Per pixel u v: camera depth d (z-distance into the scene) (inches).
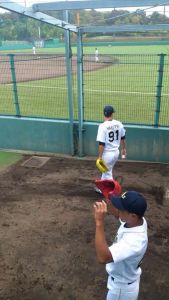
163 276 199.9
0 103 593.0
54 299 185.2
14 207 277.0
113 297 135.6
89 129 371.2
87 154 382.9
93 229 245.4
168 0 264.4
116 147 273.9
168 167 348.8
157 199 287.6
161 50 1027.3
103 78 701.3
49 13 315.6
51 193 298.8
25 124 392.8
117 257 119.5
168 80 589.6
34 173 340.2
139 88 636.1
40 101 601.3
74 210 270.8
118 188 145.3
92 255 217.8
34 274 202.7
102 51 1093.1
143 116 477.7
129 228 123.9
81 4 274.7
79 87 355.3
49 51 1450.5
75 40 356.8
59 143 387.9
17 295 188.1
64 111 532.7
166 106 527.2
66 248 225.0
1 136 408.5
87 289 191.0
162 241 231.1
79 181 320.5
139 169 344.8
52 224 252.2
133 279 131.7
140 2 269.9
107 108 268.2
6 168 352.5
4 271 205.6
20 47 1624.0
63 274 202.4
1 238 236.4
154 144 356.5
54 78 801.6
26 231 244.2
